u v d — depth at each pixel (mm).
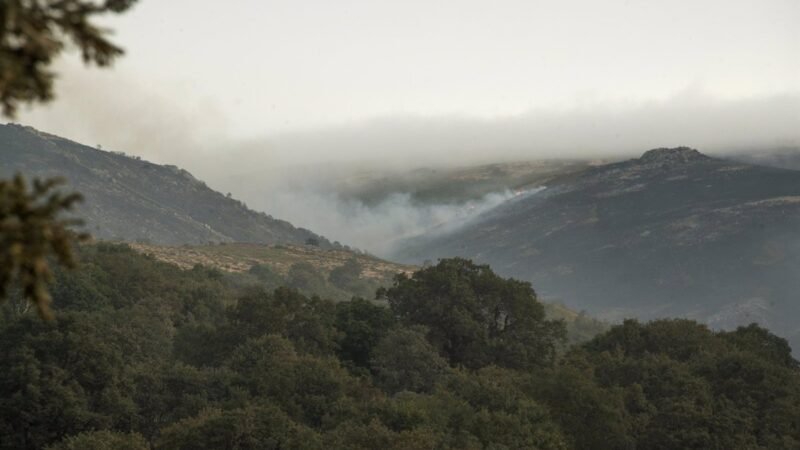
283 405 90625
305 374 94438
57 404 85750
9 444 84500
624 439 93938
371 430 73938
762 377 109688
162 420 92250
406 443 72062
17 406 85188
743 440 91938
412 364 120500
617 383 108625
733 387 107688
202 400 91625
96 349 91812
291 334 123938
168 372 96562
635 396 104312
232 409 83938
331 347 124812
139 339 118938
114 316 130000
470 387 93500
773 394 105438
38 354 90688
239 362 105938
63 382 89312
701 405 100312
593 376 111625
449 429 82562
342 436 75812
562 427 94125
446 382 101562
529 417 89312
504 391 92875
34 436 85062
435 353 122750
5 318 113250
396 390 118500
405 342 123438
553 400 96625
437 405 87500
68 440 77062
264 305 123188
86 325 95875
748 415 98125
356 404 90688
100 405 89688
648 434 94250
